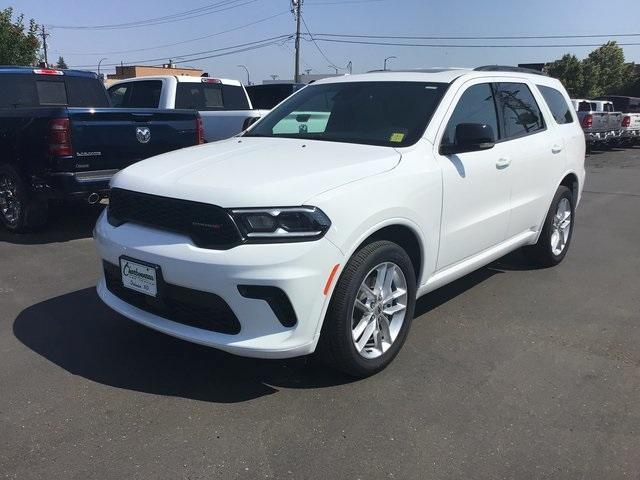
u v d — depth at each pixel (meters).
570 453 2.96
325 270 3.17
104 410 3.24
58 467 2.77
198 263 3.11
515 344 4.20
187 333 3.30
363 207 3.35
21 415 3.18
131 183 3.57
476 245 4.55
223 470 2.78
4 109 6.88
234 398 3.39
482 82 4.73
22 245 6.51
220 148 4.14
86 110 6.25
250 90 14.02
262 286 3.07
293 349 3.18
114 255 3.53
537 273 5.90
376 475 2.77
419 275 4.01
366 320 3.56
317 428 3.12
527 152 5.04
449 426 3.16
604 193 11.70
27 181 6.62
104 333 4.21
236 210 3.09
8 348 3.95
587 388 3.60
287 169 3.43
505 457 2.91
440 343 4.19
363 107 4.48
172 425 3.12
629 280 5.75
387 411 3.29
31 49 19.56
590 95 50.44
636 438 3.09
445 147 4.11
